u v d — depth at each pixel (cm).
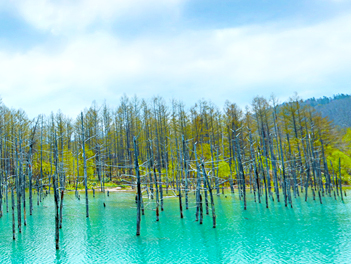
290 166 4350
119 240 1973
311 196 4262
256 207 3309
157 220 2625
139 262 1524
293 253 1595
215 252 1661
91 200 4319
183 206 3566
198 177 2550
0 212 2872
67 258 1608
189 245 1817
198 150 5038
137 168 2103
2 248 1808
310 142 4869
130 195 4944
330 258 1491
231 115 6362
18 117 5069
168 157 5069
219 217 2728
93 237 2067
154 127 5744
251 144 4019
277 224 2356
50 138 4550
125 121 6600
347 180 5578
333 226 2223
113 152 6850
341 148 5638
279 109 5944
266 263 1452
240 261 1495
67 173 5425
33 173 4847
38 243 1923
